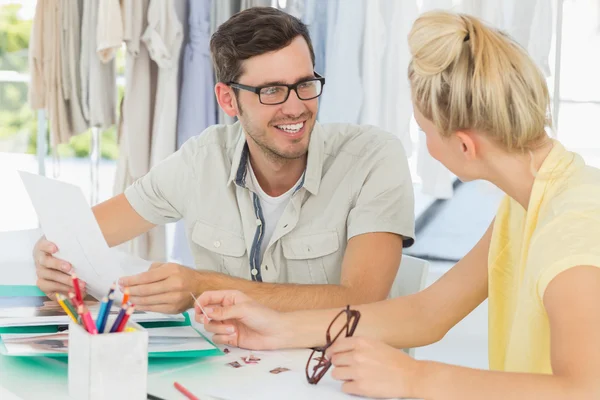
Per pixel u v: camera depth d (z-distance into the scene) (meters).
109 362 1.01
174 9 2.79
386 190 1.67
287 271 1.74
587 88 4.98
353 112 2.72
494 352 1.34
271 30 1.59
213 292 1.33
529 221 1.12
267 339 1.30
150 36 2.77
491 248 1.33
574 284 0.98
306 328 1.31
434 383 1.06
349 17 2.68
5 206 5.56
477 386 1.03
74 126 2.99
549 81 2.72
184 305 1.41
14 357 1.21
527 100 1.07
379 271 1.60
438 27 1.09
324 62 2.80
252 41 1.58
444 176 2.79
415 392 1.06
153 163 2.88
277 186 1.73
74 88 2.96
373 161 1.71
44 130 3.37
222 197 1.77
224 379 1.15
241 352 1.28
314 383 1.13
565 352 0.96
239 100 1.63
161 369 1.19
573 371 0.95
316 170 1.71
